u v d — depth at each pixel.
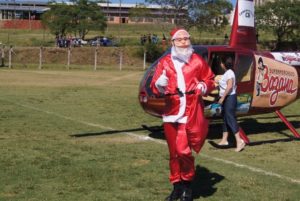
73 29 70.19
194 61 6.32
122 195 6.80
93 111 15.88
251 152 9.92
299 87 11.66
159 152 9.66
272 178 7.84
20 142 10.42
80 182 7.38
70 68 44.88
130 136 11.51
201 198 6.74
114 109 16.45
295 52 11.93
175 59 6.30
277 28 61.91
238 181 7.60
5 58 52.94
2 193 6.80
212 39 63.44
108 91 23.12
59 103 17.91
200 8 62.69
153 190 7.05
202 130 6.29
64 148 9.88
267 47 61.12
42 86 25.31
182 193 6.46
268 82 11.07
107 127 12.73
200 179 7.69
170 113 6.29
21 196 6.68
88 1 72.50
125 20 141.38
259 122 14.09
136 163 8.66
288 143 10.95
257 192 7.06
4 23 106.88
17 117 14.10
